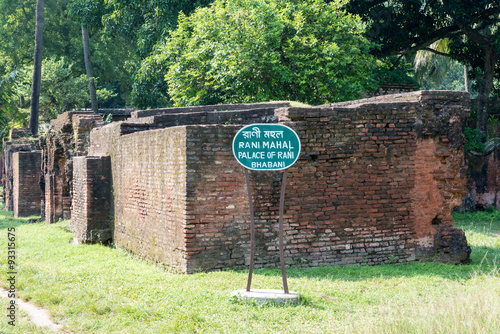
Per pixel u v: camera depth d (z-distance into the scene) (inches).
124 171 508.7
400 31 986.7
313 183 395.9
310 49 751.1
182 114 524.1
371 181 406.9
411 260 414.0
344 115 401.1
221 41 739.4
